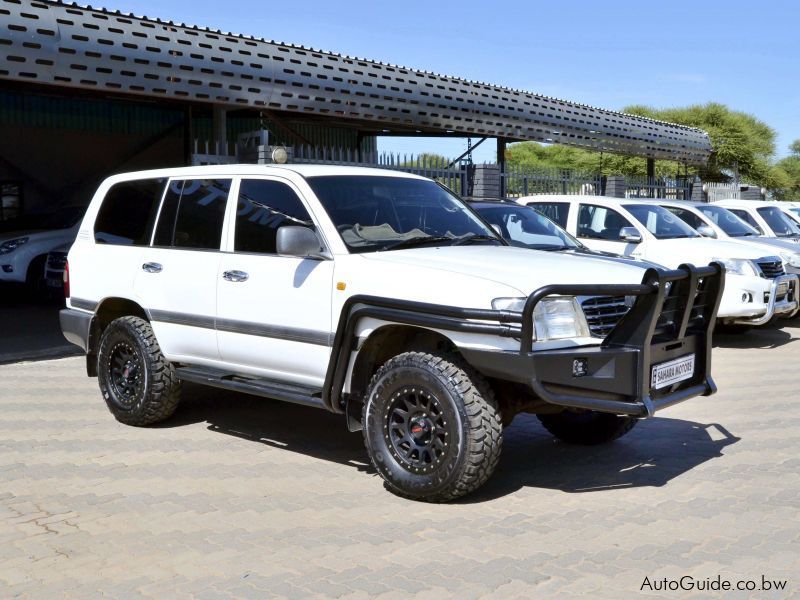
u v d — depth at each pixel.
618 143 22.31
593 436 6.37
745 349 11.26
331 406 5.49
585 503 5.13
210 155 13.16
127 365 6.96
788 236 16.02
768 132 48.25
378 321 5.29
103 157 20.00
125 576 4.14
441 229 6.16
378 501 5.21
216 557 4.36
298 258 5.75
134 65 11.24
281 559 4.32
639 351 4.95
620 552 4.36
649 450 6.33
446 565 4.22
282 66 13.10
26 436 6.75
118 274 6.98
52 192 19.53
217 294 6.19
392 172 6.58
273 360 5.91
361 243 5.67
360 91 14.38
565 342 4.99
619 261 5.95
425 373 5.02
